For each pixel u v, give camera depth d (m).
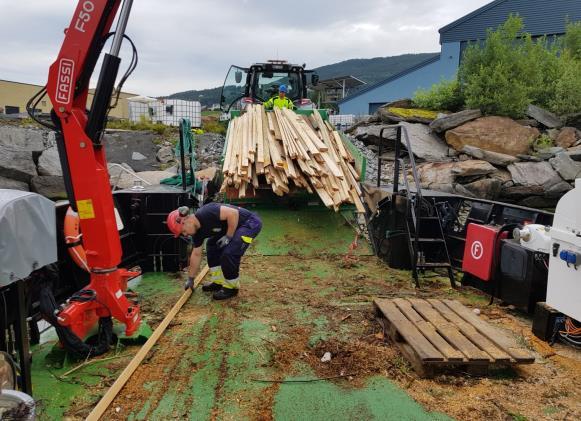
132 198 6.05
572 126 15.37
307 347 4.06
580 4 21.47
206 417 3.08
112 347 4.05
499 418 3.09
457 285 5.79
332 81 38.84
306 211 7.46
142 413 3.12
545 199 13.09
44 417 3.10
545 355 3.98
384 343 4.13
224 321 4.57
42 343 4.22
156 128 17.22
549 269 4.17
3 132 11.60
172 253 6.07
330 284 5.65
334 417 3.09
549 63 16.58
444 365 3.55
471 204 6.80
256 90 12.06
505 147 14.13
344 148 8.44
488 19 23.23
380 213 6.64
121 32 3.53
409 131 14.98
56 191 11.07
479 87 15.09
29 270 2.88
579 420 3.08
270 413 3.12
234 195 7.30
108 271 3.88
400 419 3.08
